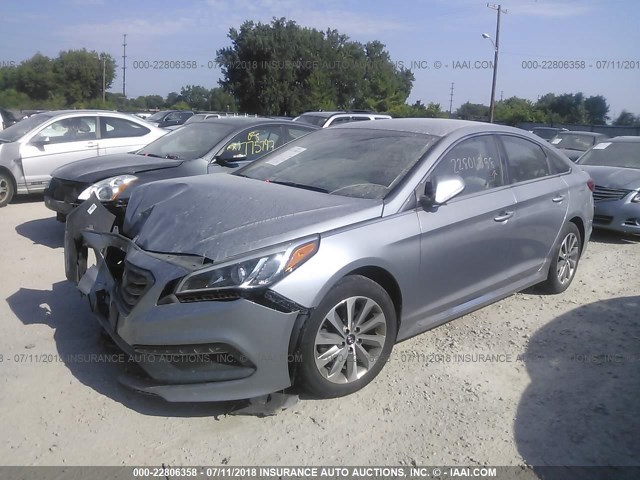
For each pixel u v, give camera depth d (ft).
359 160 14.44
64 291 17.66
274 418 11.27
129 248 12.09
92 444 10.38
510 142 16.44
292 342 10.93
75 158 33.14
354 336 11.92
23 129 33.35
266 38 160.25
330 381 11.64
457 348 14.47
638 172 28.30
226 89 168.14
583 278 20.63
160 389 10.91
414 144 14.49
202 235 11.57
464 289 14.39
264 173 15.33
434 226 13.14
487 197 14.82
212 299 10.56
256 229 11.41
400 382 12.71
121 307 11.52
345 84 160.97
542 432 11.05
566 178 18.25
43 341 14.23
